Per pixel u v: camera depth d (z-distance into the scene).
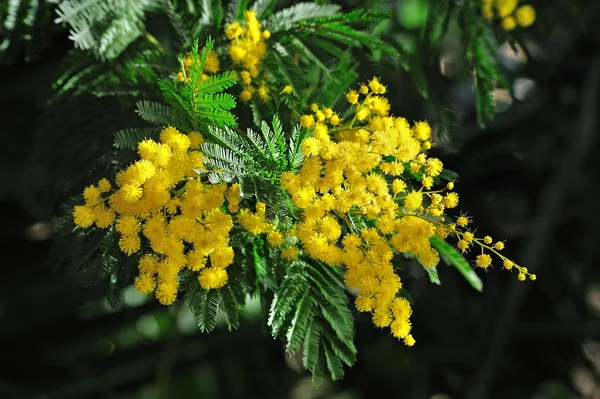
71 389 1.08
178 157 0.56
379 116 0.59
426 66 0.67
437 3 0.66
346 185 0.56
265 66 0.61
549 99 1.08
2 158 0.93
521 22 0.65
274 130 0.56
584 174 1.08
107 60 0.63
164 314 1.06
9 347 1.05
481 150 1.05
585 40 1.03
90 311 1.03
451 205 0.57
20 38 0.64
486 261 0.57
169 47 0.65
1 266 1.01
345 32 0.62
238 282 0.57
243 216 0.56
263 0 0.62
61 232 0.59
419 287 0.99
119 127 0.62
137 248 0.56
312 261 0.58
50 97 0.65
